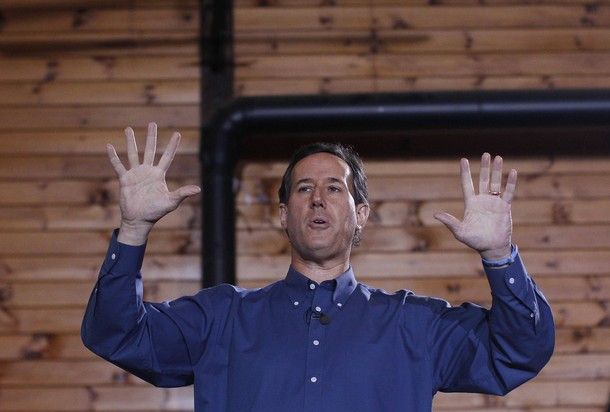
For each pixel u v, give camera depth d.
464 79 9.79
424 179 9.67
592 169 9.75
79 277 9.55
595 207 9.70
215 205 9.16
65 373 9.38
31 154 9.67
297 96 9.16
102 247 9.59
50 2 9.84
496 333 4.41
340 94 9.18
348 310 4.67
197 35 9.80
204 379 4.62
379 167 9.67
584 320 9.54
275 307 4.71
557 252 9.64
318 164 4.90
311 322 4.59
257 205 9.60
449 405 9.39
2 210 9.60
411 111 9.05
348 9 9.83
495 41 9.85
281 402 4.40
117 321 4.38
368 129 9.18
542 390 9.43
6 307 9.48
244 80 9.73
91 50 9.80
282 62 9.75
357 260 9.57
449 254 9.60
